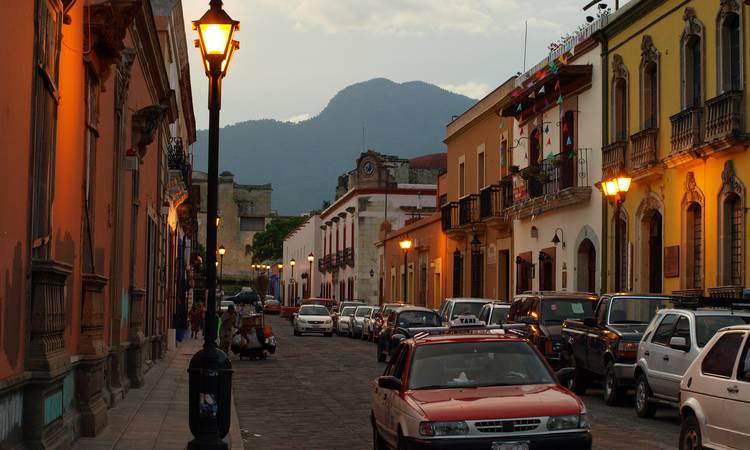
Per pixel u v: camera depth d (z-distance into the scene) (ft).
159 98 86.58
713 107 77.56
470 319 42.01
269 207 414.82
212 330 39.63
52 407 35.91
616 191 79.41
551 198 109.50
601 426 51.49
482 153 145.18
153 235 87.81
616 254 79.46
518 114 125.80
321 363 103.19
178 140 132.05
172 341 118.52
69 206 40.65
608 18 99.50
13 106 29.35
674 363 51.55
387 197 256.73
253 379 83.87
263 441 48.16
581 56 107.14
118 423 49.96
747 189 73.87
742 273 74.54
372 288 253.44
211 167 41.19
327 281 305.53
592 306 76.59
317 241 321.73
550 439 30.86
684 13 83.97
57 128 37.29
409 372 35.17
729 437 33.58
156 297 93.15
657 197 89.30
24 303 31.83
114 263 57.62
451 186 161.68
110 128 53.67
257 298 160.45
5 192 28.68
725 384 34.19
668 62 87.56
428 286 177.88
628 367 60.13
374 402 39.47
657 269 92.32
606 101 100.12
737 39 76.84
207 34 41.22
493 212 133.39
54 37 35.70
